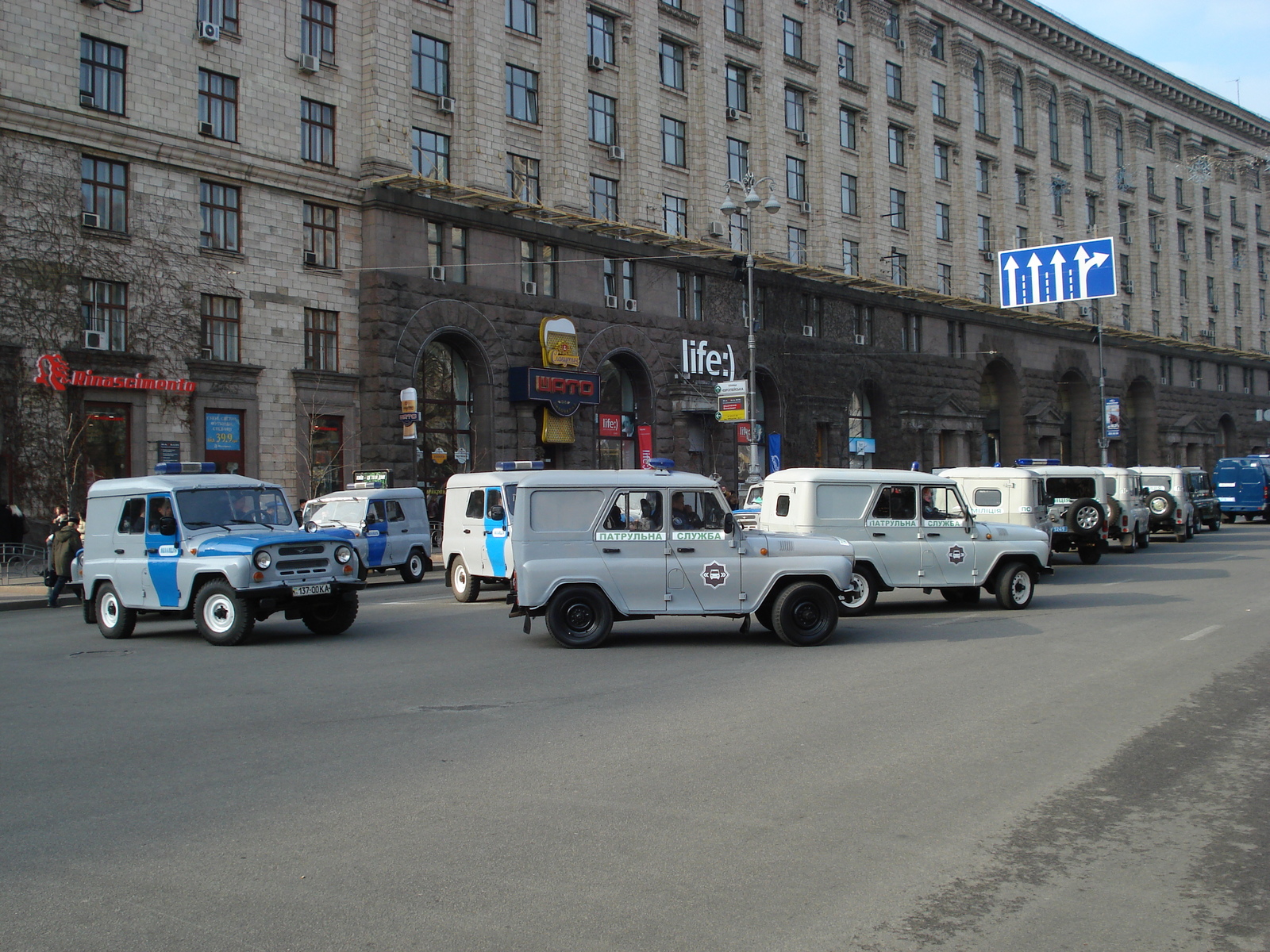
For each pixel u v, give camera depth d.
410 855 5.73
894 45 54.50
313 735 8.59
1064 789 6.91
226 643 13.98
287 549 14.23
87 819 6.47
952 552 16.94
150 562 14.70
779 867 5.52
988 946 4.60
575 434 38.91
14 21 26.50
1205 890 5.23
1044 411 60.69
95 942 4.70
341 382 32.91
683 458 42.88
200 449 29.64
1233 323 78.69
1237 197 80.19
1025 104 61.97
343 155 33.34
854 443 51.06
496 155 36.75
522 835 6.04
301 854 5.77
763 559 13.44
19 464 26.06
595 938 4.69
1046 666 11.48
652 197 42.06
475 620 16.53
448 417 36.03
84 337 27.41
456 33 36.22
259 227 31.25
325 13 33.31
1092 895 5.17
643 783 7.05
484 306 36.09
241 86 30.94
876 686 10.40
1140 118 70.06
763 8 47.59
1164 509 33.72
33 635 15.94
